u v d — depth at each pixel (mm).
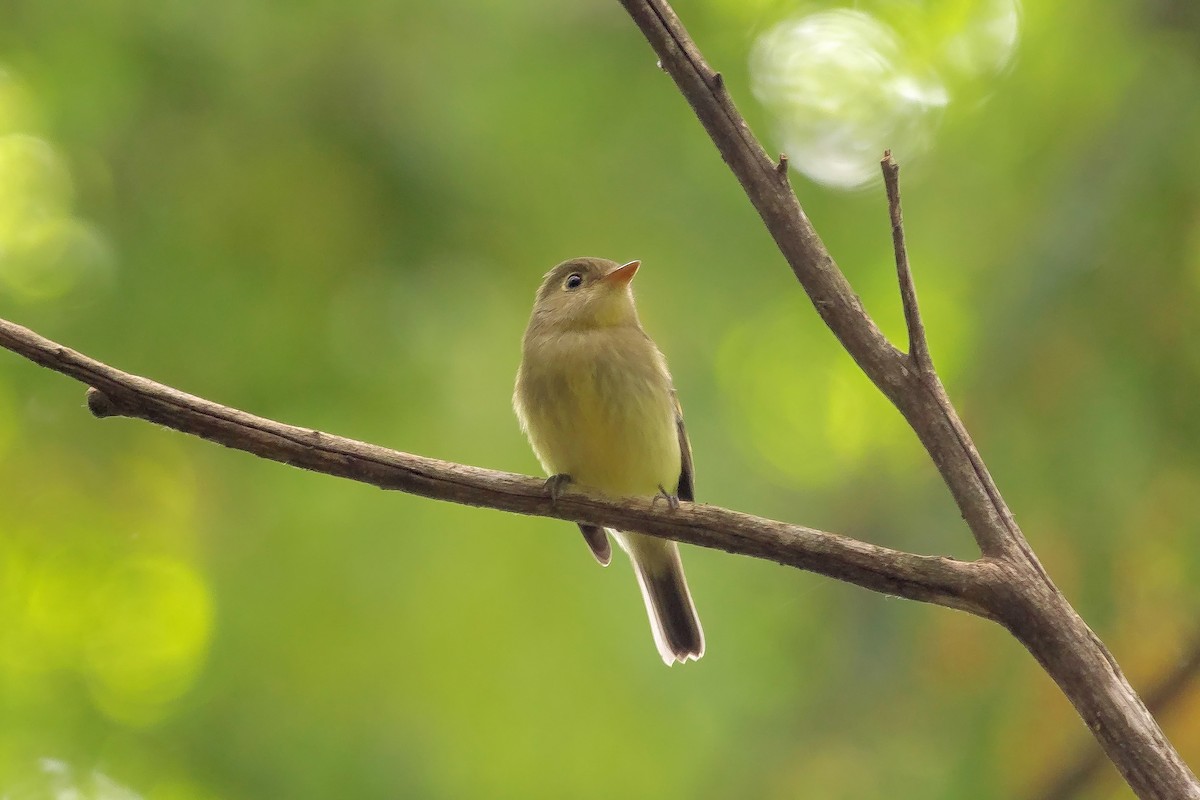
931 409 6383
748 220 12477
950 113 13219
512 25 12195
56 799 11562
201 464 11953
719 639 11406
